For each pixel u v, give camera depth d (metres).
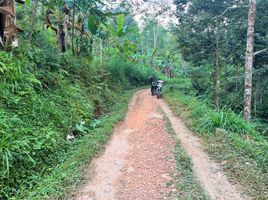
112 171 5.80
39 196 4.56
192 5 18.45
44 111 7.39
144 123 9.84
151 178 5.50
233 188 5.11
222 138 7.53
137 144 7.55
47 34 12.91
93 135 7.80
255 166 5.77
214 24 17.38
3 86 6.73
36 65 8.90
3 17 8.41
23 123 6.29
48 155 6.14
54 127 7.25
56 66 10.01
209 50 18.94
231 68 18.02
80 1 12.68
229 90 18.05
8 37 8.38
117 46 24.00
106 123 9.21
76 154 6.24
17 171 5.17
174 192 4.93
